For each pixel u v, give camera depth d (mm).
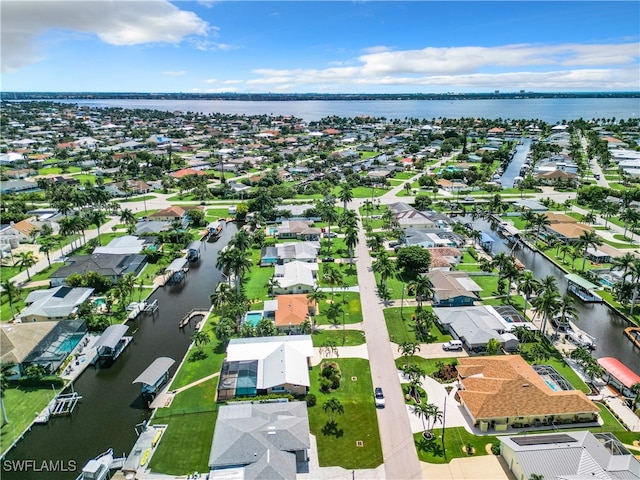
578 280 123625
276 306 109312
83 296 115438
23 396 81250
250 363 86062
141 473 63938
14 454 68688
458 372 84250
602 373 84250
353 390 81625
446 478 62688
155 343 100812
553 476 59062
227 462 61875
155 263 146875
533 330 100500
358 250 158250
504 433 71438
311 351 89188
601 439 67875
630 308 113250
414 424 73125
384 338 99438
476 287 119938
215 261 151500
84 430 73688
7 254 150250
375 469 64125
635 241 161250
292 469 61500
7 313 112062
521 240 169125
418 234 161750
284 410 72125
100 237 170125
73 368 89375
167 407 78125
